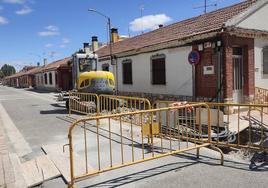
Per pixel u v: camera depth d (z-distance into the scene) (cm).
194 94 1453
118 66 2167
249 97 1391
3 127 1134
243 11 1355
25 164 641
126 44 2397
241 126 996
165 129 814
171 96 1614
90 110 1337
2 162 655
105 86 1441
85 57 1680
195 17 1870
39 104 2055
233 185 507
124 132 938
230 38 1298
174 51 1576
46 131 1023
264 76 1480
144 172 579
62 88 4016
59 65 4000
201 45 1388
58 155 694
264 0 1416
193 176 552
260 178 538
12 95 3431
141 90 1894
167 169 592
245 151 739
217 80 1327
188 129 809
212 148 728
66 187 526
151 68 1778
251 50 1398
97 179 550
